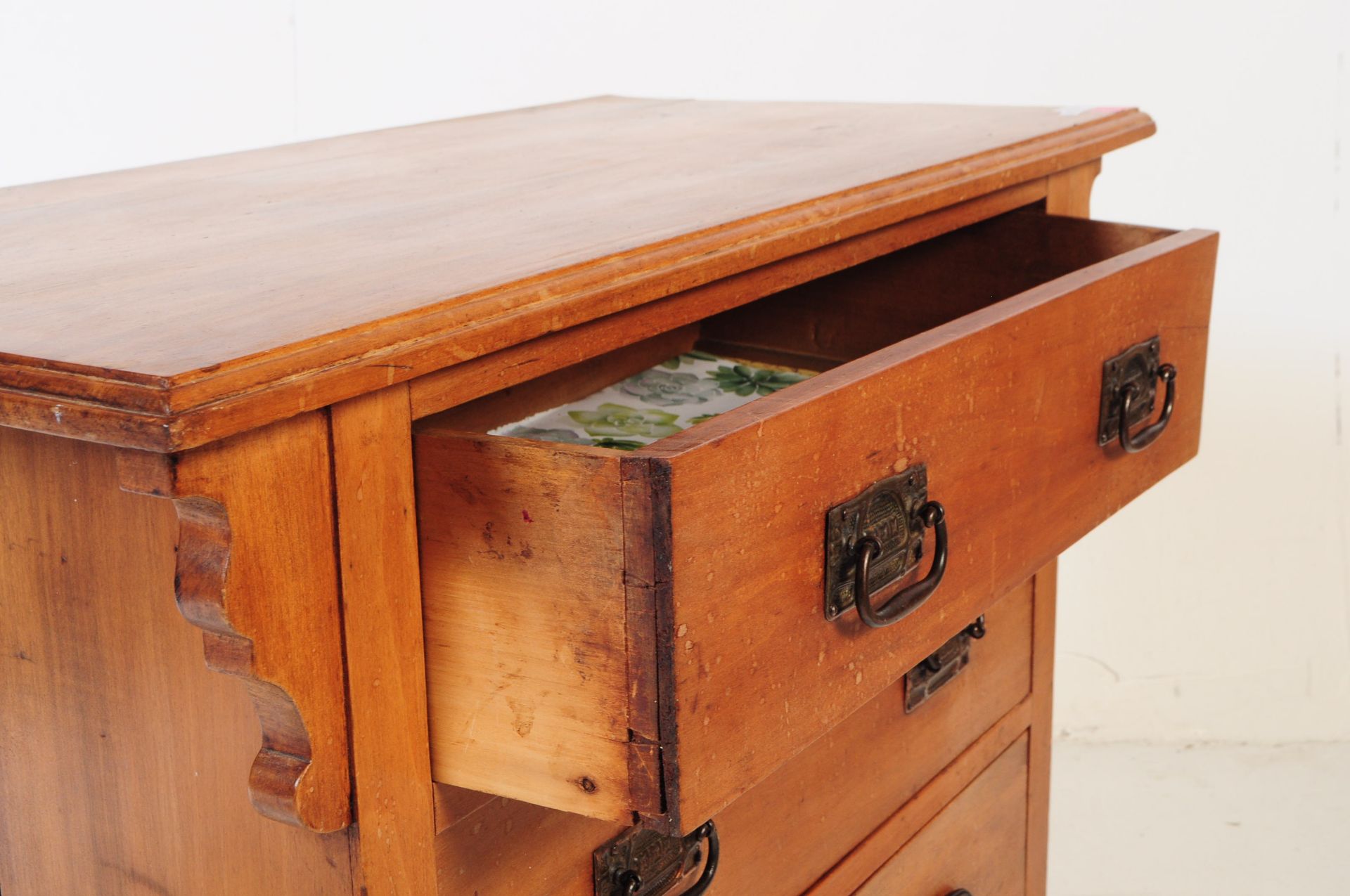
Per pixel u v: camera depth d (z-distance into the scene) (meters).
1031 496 0.95
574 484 0.63
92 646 0.73
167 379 0.54
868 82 2.20
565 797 0.68
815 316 1.33
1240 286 2.17
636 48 2.23
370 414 0.65
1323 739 2.32
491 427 1.07
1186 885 1.93
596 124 1.36
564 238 0.79
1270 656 2.32
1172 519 2.28
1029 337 0.91
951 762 1.33
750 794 1.03
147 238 0.83
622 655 0.64
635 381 1.20
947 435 0.83
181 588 0.60
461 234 0.81
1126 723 2.35
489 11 2.20
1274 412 2.21
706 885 0.93
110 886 0.78
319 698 0.65
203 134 2.15
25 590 0.75
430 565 0.69
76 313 0.64
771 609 0.70
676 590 0.62
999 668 1.40
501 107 2.24
